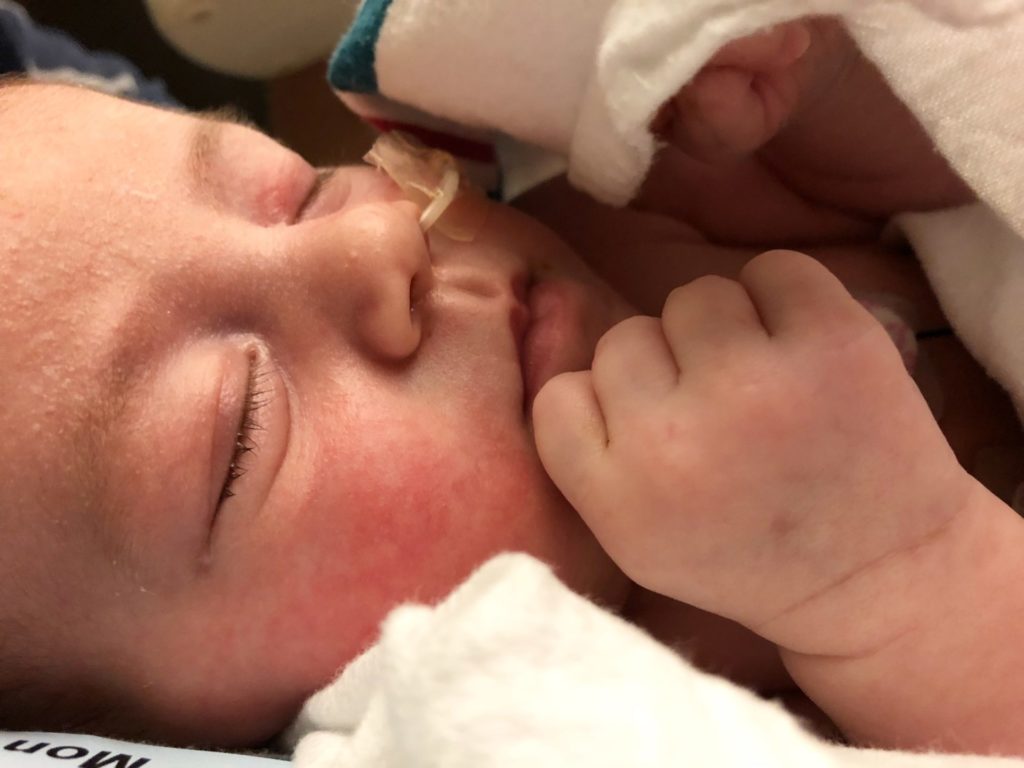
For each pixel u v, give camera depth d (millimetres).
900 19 129
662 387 136
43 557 138
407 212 154
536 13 155
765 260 143
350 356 143
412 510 139
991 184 133
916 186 171
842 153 172
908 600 131
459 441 142
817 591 132
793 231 192
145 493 135
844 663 136
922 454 131
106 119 156
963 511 132
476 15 157
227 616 140
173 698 147
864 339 133
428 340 147
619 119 143
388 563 139
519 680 101
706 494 130
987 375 170
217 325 143
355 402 141
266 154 161
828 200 187
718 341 136
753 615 136
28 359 135
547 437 140
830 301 136
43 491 135
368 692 127
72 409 135
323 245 145
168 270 142
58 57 256
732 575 133
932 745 133
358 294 143
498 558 112
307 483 139
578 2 152
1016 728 131
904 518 131
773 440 130
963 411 171
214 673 144
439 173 170
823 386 131
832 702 139
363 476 139
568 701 101
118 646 143
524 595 106
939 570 131
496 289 155
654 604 158
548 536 144
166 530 136
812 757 107
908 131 164
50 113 157
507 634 103
